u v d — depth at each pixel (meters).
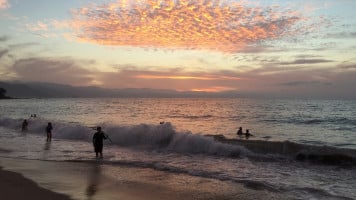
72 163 14.83
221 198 9.69
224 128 38.16
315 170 13.73
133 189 10.51
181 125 42.50
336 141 26.66
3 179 11.37
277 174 13.01
